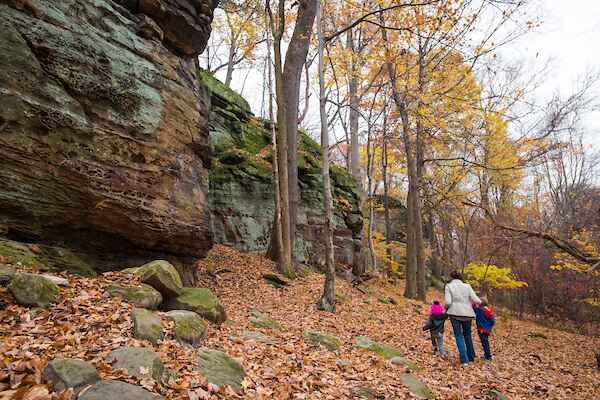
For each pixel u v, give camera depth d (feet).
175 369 11.87
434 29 41.60
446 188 65.98
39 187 17.12
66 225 18.56
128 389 9.40
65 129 17.92
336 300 35.32
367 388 16.10
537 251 64.08
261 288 33.17
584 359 37.45
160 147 22.61
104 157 19.43
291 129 42.65
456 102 47.01
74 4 19.04
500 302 75.61
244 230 46.37
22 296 12.78
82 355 10.79
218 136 51.24
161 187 22.41
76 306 13.55
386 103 59.57
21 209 16.67
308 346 19.95
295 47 42.60
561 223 72.02
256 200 48.60
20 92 16.44
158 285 17.71
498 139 53.36
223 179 46.80
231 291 30.09
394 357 21.95
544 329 55.88
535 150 48.47
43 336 11.34
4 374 9.10
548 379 25.94
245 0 53.11
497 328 49.19
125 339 12.30
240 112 57.41
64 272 16.31
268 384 13.91
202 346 15.08
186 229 23.70
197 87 27.84
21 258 15.55
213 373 12.70
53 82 17.67
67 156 17.94
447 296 24.41
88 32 19.40
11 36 16.35
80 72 18.71
